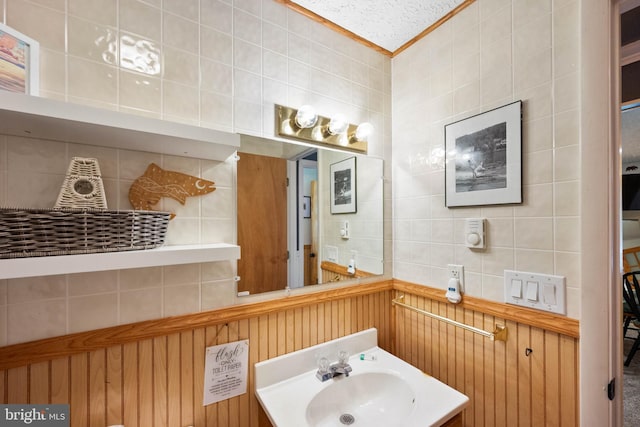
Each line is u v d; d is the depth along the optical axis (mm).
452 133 1130
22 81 629
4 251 514
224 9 947
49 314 692
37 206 677
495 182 985
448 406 870
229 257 776
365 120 1322
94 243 599
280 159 1072
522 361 922
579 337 797
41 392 684
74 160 653
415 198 1292
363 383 1060
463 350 1098
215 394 912
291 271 1094
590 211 777
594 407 767
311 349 1097
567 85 827
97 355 745
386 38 1307
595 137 771
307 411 890
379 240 1359
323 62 1186
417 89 1288
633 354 2131
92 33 740
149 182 817
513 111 937
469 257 1072
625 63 1333
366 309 1307
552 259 854
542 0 880
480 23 1043
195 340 883
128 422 780
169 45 848
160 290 829
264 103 1029
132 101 790
